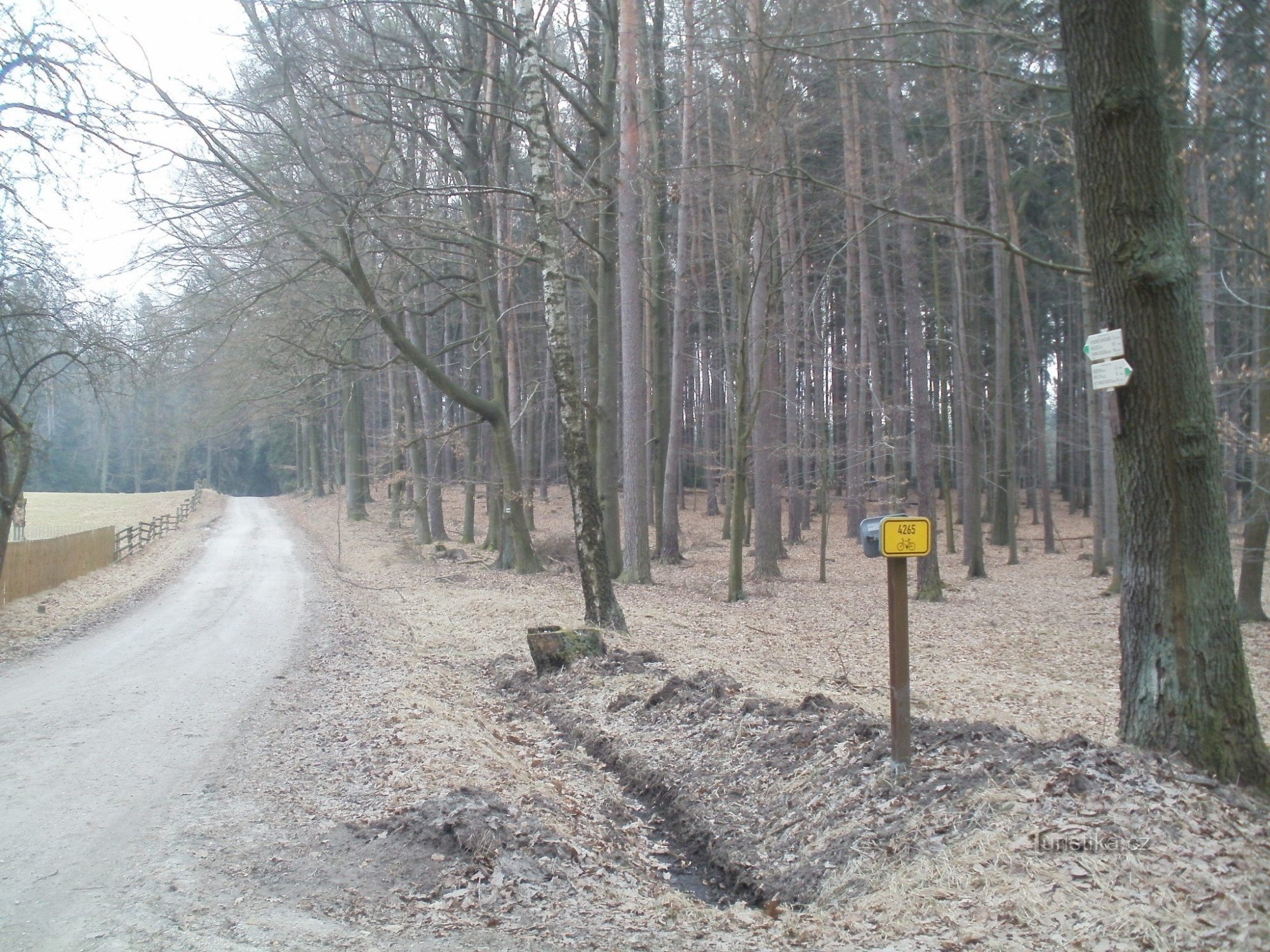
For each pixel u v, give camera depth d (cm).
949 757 653
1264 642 1573
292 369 2188
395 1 1659
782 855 646
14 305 1736
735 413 3338
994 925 463
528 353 4047
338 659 1368
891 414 3231
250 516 5522
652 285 2859
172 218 1562
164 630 1755
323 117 1731
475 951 461
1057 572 2792
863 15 1421
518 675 1240
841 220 2778
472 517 3712
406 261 1920
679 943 490
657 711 972
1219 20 1050
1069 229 2411
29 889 545
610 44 2300
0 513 1948
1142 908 448
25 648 1564
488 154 2334
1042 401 3884
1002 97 1207
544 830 619
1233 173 1212
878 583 2570
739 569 2141
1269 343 1661
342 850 589
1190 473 602
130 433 7250
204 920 495
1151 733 606
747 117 2041
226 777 767
